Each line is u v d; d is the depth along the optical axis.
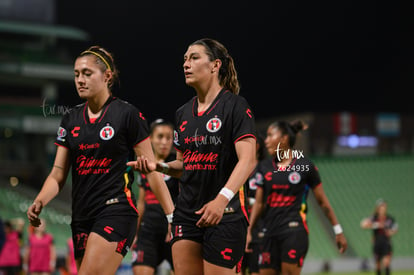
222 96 14.55
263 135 26.72
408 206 96.69
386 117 110.81
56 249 66.50
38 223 14.94
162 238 25.34
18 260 47.41
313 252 82.19
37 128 100.75
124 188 15.23
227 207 14.12
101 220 14.75
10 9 112.56
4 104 99.50
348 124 108.31
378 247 54.00
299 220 23.80
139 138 15.35
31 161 103.44
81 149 15.13
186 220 14.45
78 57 15.33
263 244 24.23
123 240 14.84
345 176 102.56
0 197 89.62
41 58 107.44
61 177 15.55
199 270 14.48
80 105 15.87
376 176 103.44
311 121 106.38
